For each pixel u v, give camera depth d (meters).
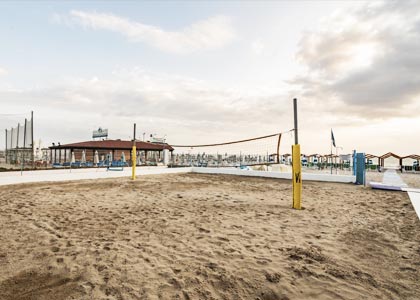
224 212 5.18
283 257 2.84
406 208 5.60
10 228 3.95
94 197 6.86
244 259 2.78
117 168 16.66
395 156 23.56
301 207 5.66
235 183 10.70
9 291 2.10
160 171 15.66
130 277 2.36
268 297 2.04
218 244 3.28
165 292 2.10
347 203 6.22
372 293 2.10
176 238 3.51
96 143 21.70
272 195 7.53
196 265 2.62
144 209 5.41
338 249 3.10
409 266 2.62
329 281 2.29
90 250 3.04
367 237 3.57
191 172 17.06
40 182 10.27
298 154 5.57
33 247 3.14
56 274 2.42
